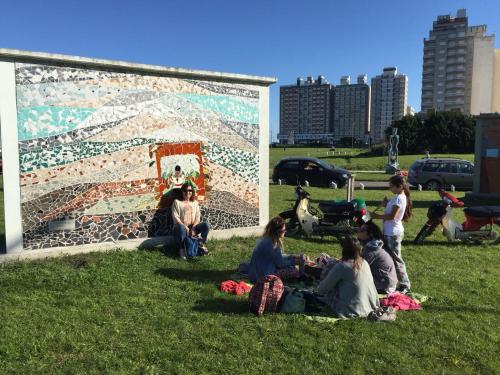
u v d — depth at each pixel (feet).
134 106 26.22
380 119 515.50
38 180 23.54
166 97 27.35
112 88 25.39
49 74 23.40
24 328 15.35
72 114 24.22
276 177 78.69
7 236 22.97
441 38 379.14
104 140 25.34
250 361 13.50
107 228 25.82
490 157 57.77
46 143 23.59
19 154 22.94
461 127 214.90
